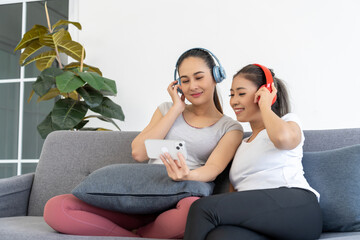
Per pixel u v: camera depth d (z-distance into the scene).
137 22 3.90
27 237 1.34
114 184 1.39
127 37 3.91
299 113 3.54
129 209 1.40
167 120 1.71
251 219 1.13
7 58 4.11
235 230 1.09
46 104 3.94
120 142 1.95
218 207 1.11
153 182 1.40
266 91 1.51
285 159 1.45
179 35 3.81
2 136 4.02
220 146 1.65
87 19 4.01
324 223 1.45
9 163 3.98
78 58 3.64
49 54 3.56
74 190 1.38
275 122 1.40
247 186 1.46
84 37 4.00
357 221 1.39
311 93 3.54
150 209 1.39
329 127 3.49
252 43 3.66
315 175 1.53
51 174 1.97
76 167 1.95
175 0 3.84
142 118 3.82
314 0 3.57
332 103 3.50
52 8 4.10
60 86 2.84
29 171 3.92
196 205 1.12
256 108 1.58
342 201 1.43
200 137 1.71
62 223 1.35
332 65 3.52
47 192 1.94
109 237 1.30
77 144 2.00
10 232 1.39
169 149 1.38
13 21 4.15
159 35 3.85
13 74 4.07
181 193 1.35
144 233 1.43
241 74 1.60
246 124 3.50
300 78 3.56
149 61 3.85
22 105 4.01
